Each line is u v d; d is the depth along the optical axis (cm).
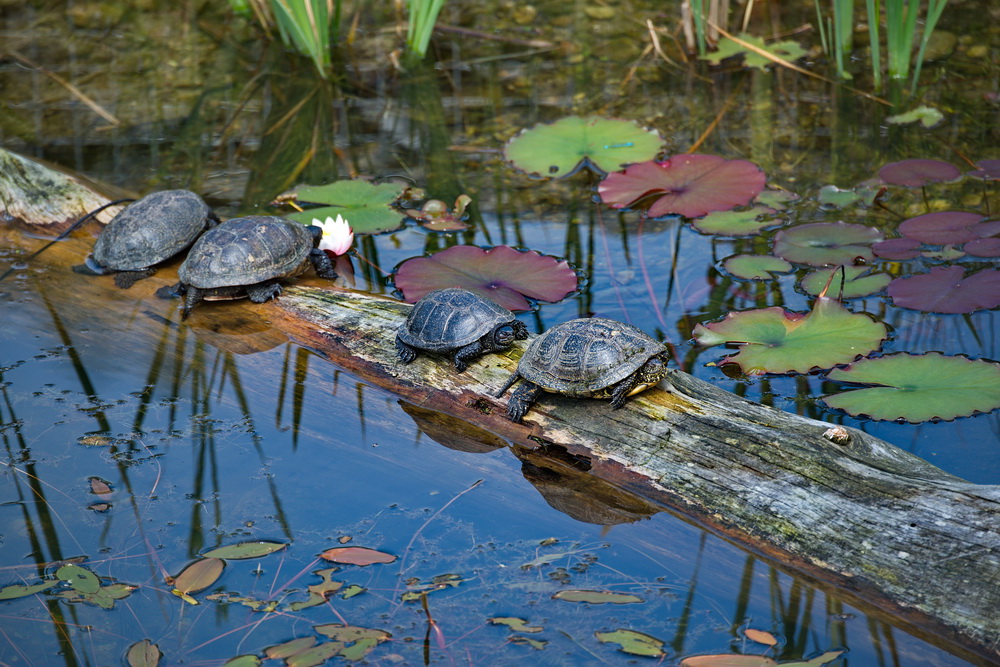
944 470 362
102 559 332
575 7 971
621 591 316
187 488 372
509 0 997
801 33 881
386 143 731
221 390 439
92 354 467
